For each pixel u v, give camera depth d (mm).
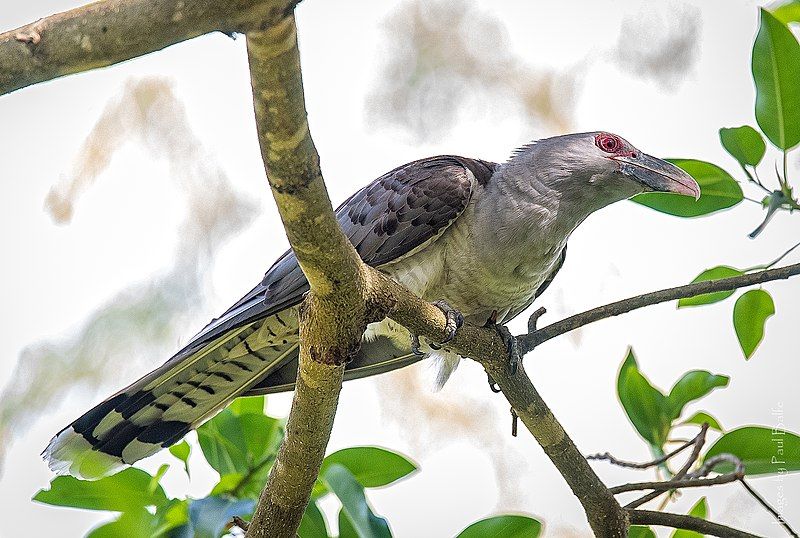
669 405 7984
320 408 5816
